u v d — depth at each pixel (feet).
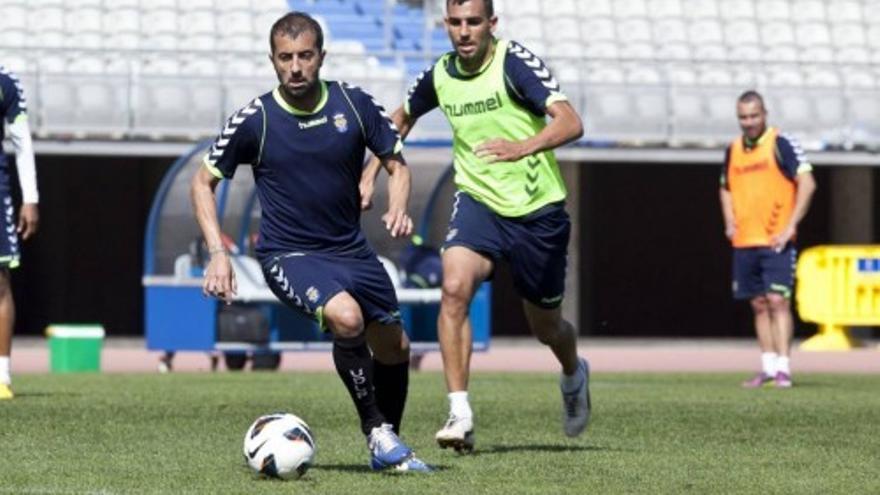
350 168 81.30
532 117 93.86
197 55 300.40
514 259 94.22
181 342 210.18
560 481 79.56
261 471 78.18
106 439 99.30
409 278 220.02
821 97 297.74
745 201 171.22
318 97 80.84
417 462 81.56
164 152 275.59
